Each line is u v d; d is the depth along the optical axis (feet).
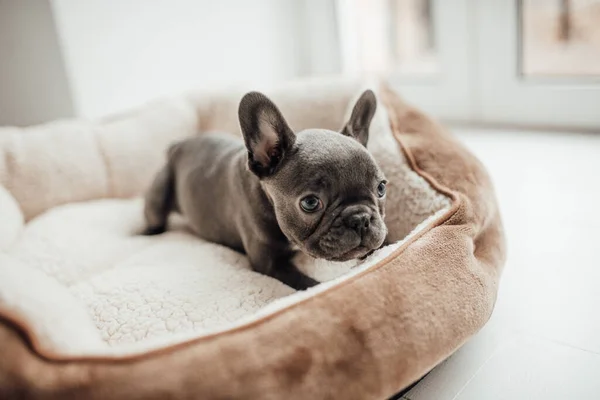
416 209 1.77
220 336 1.20
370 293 1.31
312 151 1.50
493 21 2.83
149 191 2.14
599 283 1.68
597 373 1.35
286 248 1.71
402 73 3.38
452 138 2.00
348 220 1.44
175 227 2.23
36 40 2.53
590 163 2.45
